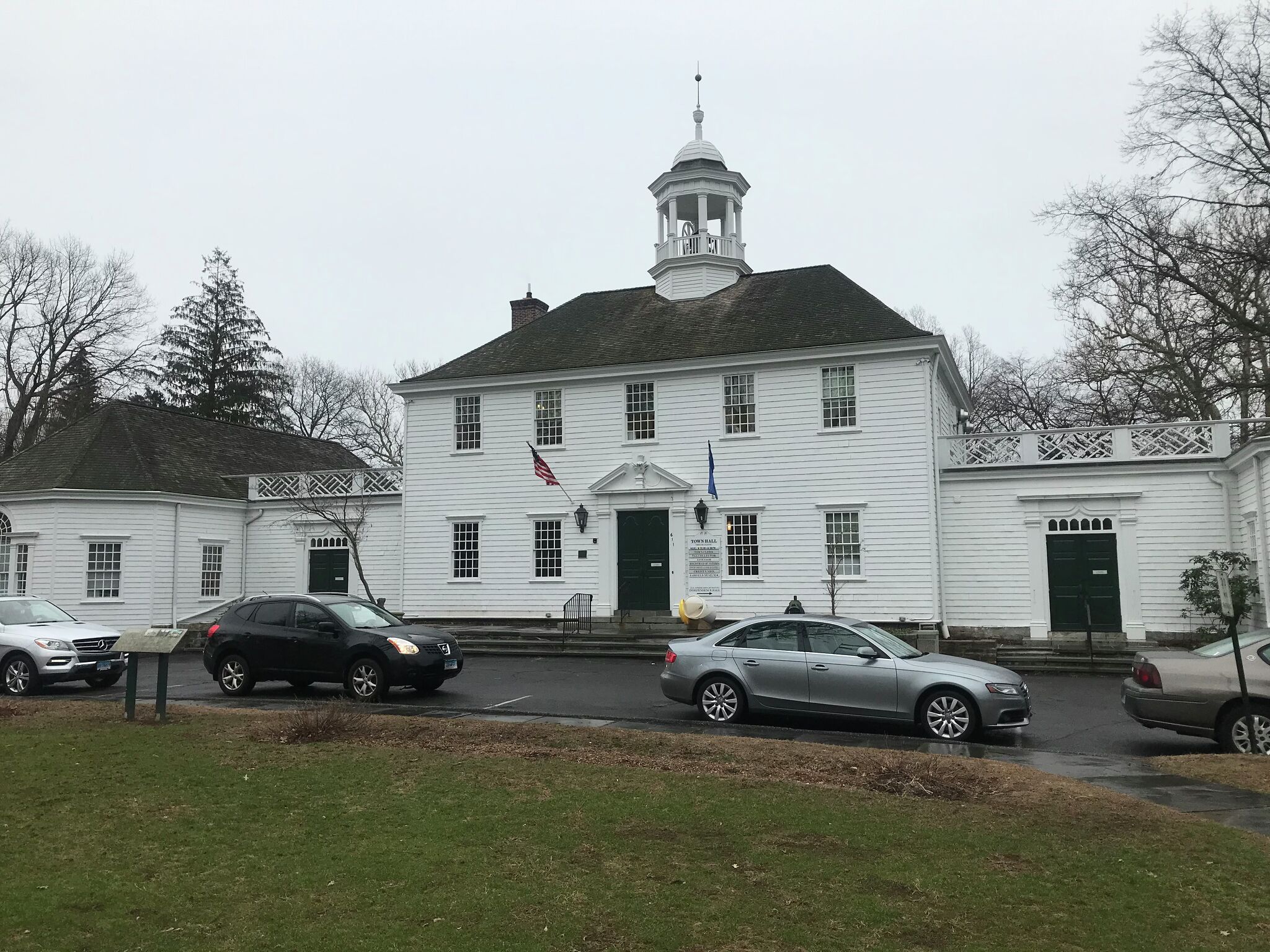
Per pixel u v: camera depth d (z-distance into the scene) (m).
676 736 11.52
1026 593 25.11
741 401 27.61
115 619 29.28
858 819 7.72
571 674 19.94
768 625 13.66
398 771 9.38
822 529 26.31
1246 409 32.88
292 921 5.51
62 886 6.09
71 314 49.22
